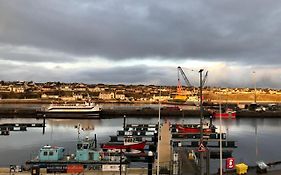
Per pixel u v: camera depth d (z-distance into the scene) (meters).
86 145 95.06
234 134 178.38
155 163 75.38
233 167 66.00
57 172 67.44
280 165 77.50
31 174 64.38
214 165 91.75
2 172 65.81
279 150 129.50
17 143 143.75
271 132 189.50
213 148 124.44
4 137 161.62
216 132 159.62
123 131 155.25
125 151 102.75
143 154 99.94
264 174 58.81
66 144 141.00
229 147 127.19
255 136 171.62
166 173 65.81
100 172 68.25
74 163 80.25
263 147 136.25
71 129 195.00
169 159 79.38
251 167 64.19
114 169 69.25
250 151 125.94
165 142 102.06
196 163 72.06
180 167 67.88
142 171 68.12
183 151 89.81
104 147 110.56
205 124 182.38
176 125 176.50
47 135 169.25
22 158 111.19
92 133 177.62
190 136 144.62
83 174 66.25
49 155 83.06
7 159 109.12
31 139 155.62
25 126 192.88
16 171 66.19
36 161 81.31
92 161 81.00
